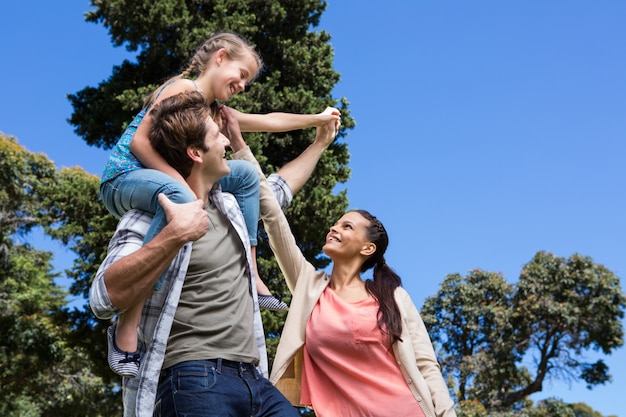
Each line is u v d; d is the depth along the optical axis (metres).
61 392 18.11
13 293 19.05
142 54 14.17
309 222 12.80
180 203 2.32
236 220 2.53
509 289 21.41
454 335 21.42
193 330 2.27
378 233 3.33
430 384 3.08
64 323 12.90
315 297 3.22
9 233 18.31
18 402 18.77
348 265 3.32
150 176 2.38
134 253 2.11
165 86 2.86
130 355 2.17
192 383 2.18
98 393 18.38
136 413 2.15
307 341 3.11
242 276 2.47
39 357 17.27
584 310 20.56
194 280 2.34
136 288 2.11
